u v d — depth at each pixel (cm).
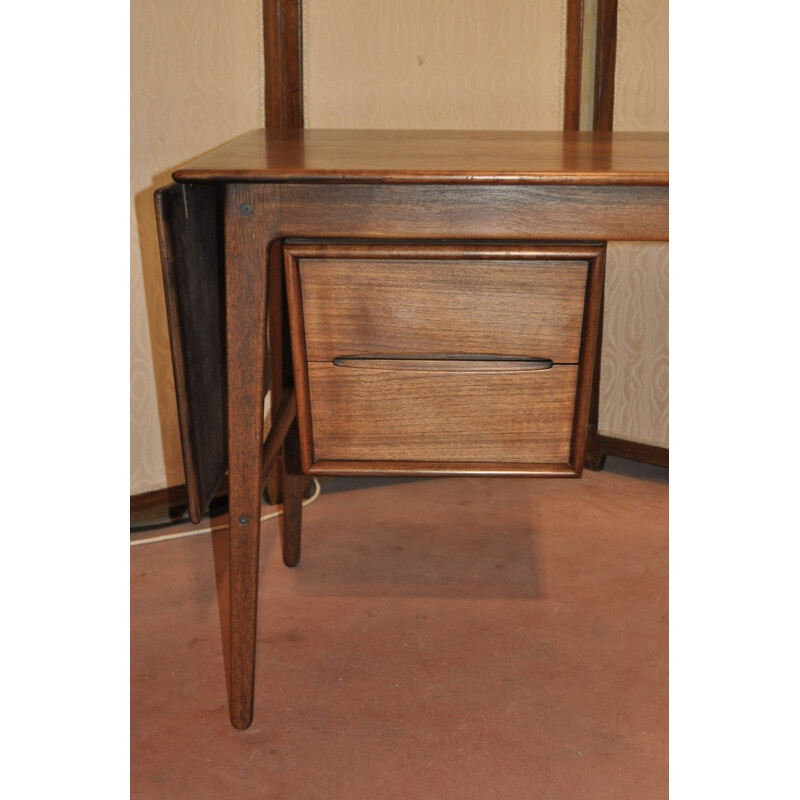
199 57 164
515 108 196
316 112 179
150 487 175
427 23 185
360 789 102
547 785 102
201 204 112
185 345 102
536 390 104
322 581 152
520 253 99
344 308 102
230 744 110
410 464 107
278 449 128
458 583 151
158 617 141
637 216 97
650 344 194
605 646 132
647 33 186
